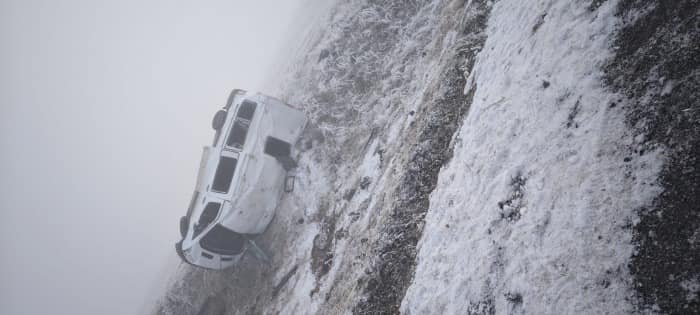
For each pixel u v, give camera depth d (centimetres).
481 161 356
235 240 726
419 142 466
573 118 290
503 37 413
